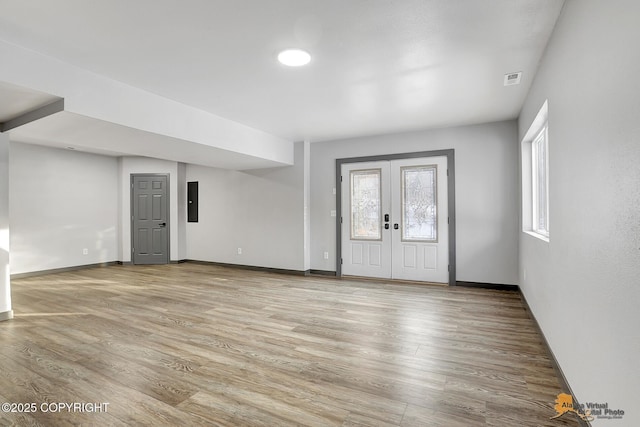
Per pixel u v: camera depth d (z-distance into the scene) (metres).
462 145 4.87
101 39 2.39
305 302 4.11
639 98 1.17
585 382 1.73
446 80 3.15
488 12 2.09
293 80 3.13
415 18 2.15
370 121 4.57
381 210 5.46
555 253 2.35
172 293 4.59
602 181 1.51
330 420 1.78
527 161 4.00
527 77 3.08
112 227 7.08
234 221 6.75
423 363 2.44
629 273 1.26
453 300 4.16
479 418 1.79
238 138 4.61
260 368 2.37
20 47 2.47
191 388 2.11
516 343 2.80
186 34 2.33
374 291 4.67
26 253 5.80
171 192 7.30
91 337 2.96
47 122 3.08
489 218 4.72
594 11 1.59
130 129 3.32
